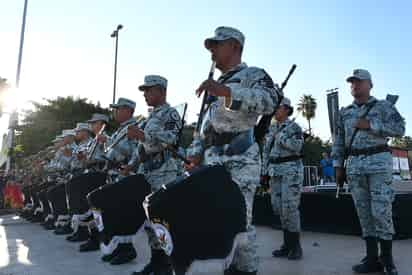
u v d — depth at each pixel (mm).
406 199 6246
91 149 6316
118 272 4270
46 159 9914
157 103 4332
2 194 13344
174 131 4117
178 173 4199
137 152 4562
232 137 2648
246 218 2461
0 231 7840
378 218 4082
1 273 4223
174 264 2330
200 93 2453
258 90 2545
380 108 4188
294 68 3578
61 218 7379
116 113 5422
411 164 15734
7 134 20609
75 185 5863
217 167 2455
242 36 2875
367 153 4223
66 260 4934
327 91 7137
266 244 5887
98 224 4406
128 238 4344
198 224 2328
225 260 2346
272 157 5164
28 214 10156
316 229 7012
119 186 4320
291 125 5055
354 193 4398
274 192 5234
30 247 5906
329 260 4684
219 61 2850
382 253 4051
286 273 4066
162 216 2355
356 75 4340
